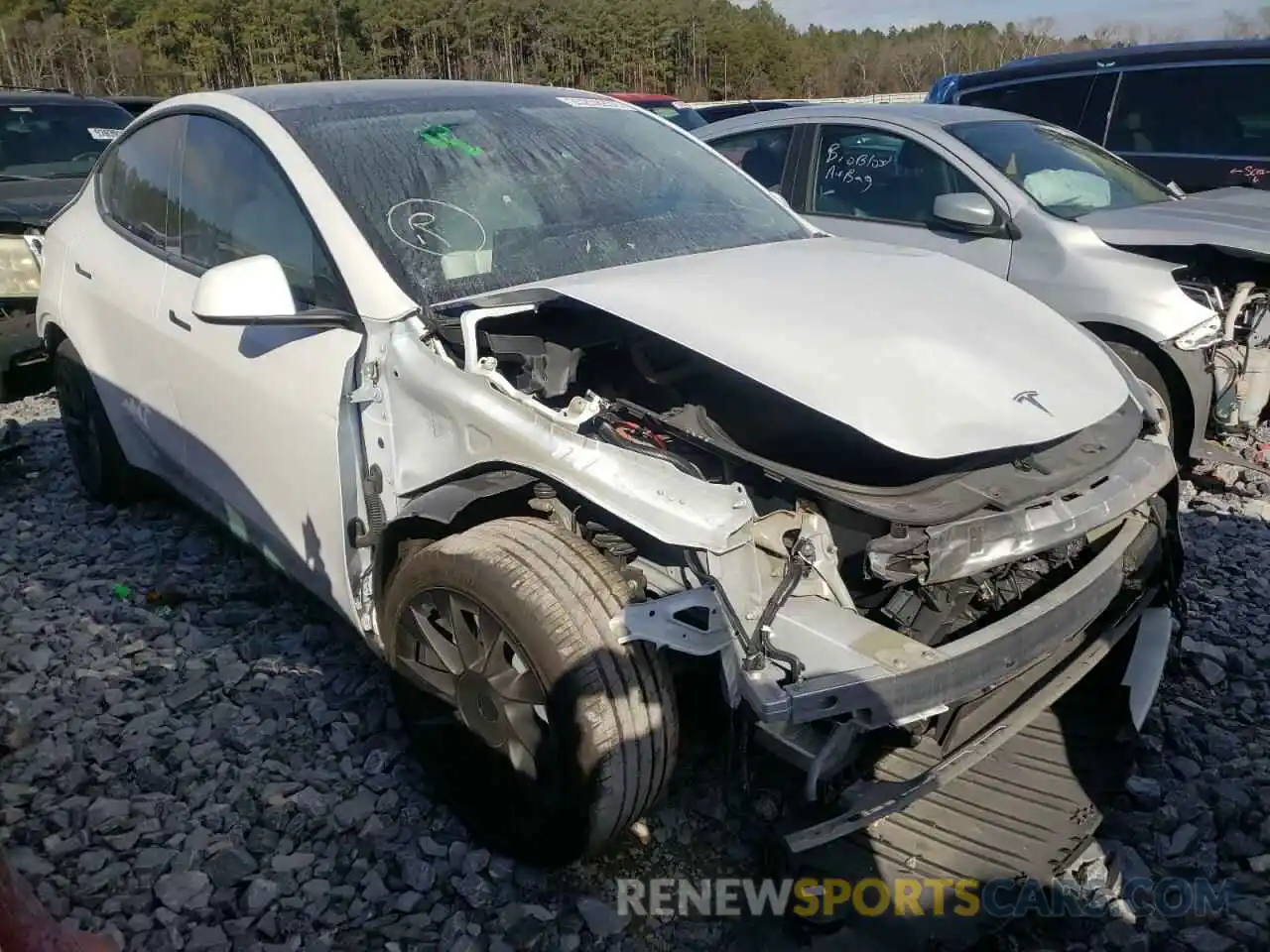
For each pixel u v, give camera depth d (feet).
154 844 8.34
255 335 9.98
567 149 11.16
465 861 8.09
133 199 12.81
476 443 8.04
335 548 9.32
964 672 6.94
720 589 6.85
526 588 7.26
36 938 4.97
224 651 10.93
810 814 7.07
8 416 19.86
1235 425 16.14
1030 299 9.69
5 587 12.60
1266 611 12.11
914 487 7.54
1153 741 9.68
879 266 9.68
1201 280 16.37
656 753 7.27
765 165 20.21
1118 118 23.56
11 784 8.99
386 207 9.53
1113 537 8.80
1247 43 22.02
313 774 9.08
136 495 14.85
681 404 8.71
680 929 7.52
